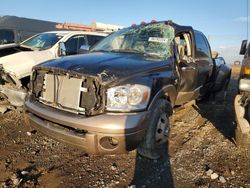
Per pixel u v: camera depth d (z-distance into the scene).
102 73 3.38
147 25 5.20
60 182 3.44
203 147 4.59
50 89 3.69
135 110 3.37
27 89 5.39
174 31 4.79
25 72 5.32
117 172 3.72
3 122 5.39
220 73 7.06
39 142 4.59
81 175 3.62
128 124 3.26
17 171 3.65
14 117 5.69
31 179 3.47
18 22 13.98
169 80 4.14
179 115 6.35
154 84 3.72
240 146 4.53
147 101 3.52
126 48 4.88
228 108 7.28
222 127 5.65
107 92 3.29
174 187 3.41
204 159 4.15
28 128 5.16
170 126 4.21
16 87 5.44
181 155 4.25
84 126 3.24
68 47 7.14
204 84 6.16
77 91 3.41
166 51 4.61
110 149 3.32
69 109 3.48
